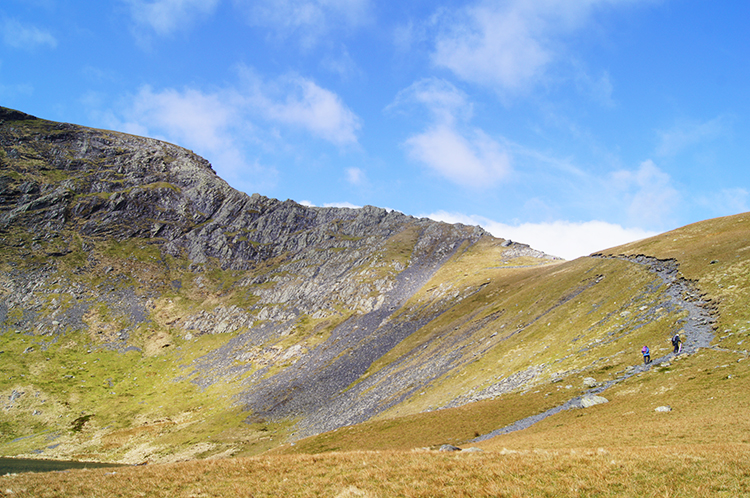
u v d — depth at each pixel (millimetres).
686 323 59875
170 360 177750
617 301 83875
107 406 139250
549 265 181875
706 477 19359
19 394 138625
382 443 64250
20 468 82562
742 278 64062
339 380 132625
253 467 29031
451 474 23406
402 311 187625
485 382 79750
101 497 24172
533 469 22938
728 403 35844
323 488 23141
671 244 105125
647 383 48406
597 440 34531
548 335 87250
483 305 147125
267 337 192125
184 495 23828
